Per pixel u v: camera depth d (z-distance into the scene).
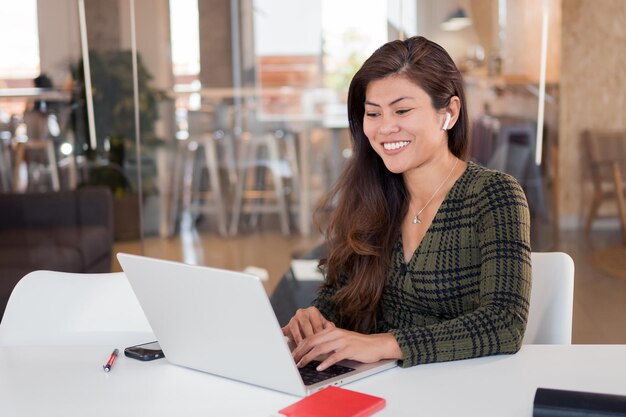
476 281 1.78
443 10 4.16
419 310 1.86
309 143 4.60
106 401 1.42
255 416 1.32
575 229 3.97
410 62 1.77
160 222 4.62
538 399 1.26
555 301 1.88
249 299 1.34
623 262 3.90
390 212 1.90
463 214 1.79
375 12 4.38
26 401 1.43
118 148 4.53
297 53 4.53
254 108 4.60
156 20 4.51
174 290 1.47
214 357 1.50
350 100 1.89
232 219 4.65
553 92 3.96
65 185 4.50
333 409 1.28
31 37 4.43
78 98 4.49
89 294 2.06
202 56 4.55
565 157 3.96
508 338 1.57
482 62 4.07
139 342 2.02
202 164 4.62
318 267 2.06
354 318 1.94
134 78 4.52
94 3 4.45
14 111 4.47
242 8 4.53
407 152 1.79
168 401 1.40
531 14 3.96
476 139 4.09
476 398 1.36
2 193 4.50
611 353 1.57
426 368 1.52
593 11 3.86
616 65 3.86
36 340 2.04
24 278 2.07
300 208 4.63
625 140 3.87
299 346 1.58
